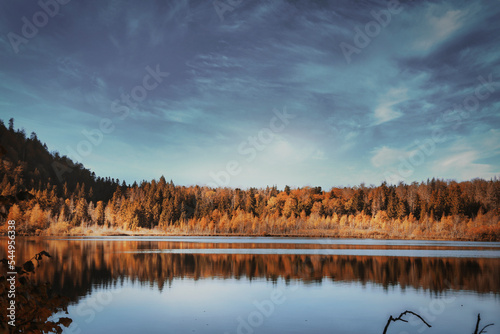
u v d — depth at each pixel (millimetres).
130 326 22359
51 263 54500
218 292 33000
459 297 31391
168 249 82750
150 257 64438
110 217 170875
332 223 173750
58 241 112750
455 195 151375
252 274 44188
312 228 175000
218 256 66062
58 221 152500
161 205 180625
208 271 46656
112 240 124500
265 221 180000
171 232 175125
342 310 26578
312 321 23688
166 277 41562
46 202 152875
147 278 40812
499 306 28141
